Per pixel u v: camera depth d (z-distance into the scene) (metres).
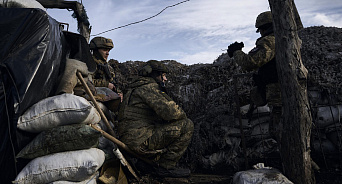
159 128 2.97
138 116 2.98
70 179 2.15
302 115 2.30
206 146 3.70
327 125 3.10
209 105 3.89
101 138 2.75
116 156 2.62
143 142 2.87
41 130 2.22
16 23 2.26
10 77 2.12
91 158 2.16
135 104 3.01
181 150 3.06
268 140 3.37
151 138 2.90
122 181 2.69
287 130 2.36
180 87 4.23
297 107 2.31
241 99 3.60
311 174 2.40
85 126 2.24
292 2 2.60
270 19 2.70
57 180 2.12
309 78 3.21
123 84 4.49
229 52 2.79
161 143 2.94
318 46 3.48
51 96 2.43
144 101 2.98
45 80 2.30
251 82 3.68
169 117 2.93
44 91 2.30
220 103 3.78
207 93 4.11
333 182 2.68
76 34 2.82
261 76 2.75
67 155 2.16
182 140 3.03
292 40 2.34
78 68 2.59
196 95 4.12
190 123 3.07
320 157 3.10
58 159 2.13
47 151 2.15
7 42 2.20
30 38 2.27
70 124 2.27
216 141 3.63
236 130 3.57
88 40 4.29
